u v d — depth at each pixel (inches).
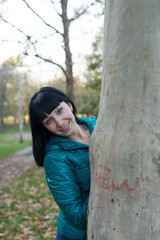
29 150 575.2
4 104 894.4
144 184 34.2
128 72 35.3
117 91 36.9
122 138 36.2
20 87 608.7
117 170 36.3
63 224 50.5
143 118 34.7
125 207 35.9
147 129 34.5
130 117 35.6
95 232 40.6
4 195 199.8
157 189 33.8
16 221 139.9
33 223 137.4
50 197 182.5
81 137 50.4
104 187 38.6
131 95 35.4
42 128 50.0
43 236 119.6
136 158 34.5
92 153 42.1
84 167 46.4
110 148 37.4
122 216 36.3
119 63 36.3
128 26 34.7
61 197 44.7
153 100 34.2
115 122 37.4
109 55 38.4
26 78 404.5
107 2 39.8
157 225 34.0
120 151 35.8
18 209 162.6
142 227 34.7
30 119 49.3
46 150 48.9
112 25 37.6
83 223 45.1
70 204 44.3
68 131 47.6
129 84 35.4
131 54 34.8
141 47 33.9
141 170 34.3
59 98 46.8
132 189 35.0
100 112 41.7
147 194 34.2
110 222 38.1
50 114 45.4
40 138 50.8
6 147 624.1
